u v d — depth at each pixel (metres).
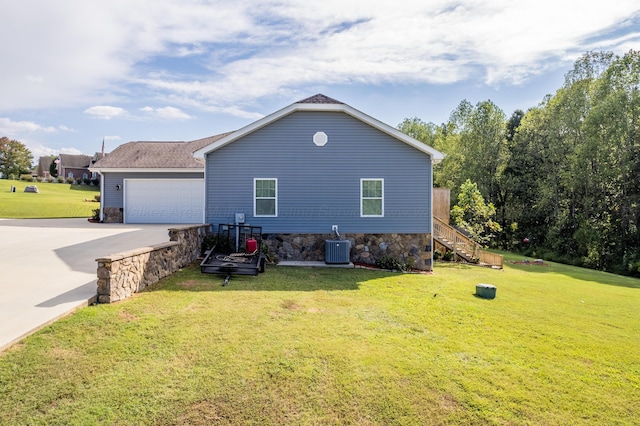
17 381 3.53
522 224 28.17
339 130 11.78
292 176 11.73
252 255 9.70
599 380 4.22
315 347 4.68
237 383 3.74
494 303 7.70
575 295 9.59
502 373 4.25
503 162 29.22
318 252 11.78
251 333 5.05
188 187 17.67
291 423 3.19
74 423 3.03
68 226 15.50
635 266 19.19
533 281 11.71
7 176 58.84
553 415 3.46
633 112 20.77
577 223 23.77
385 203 11.87
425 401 3.59
